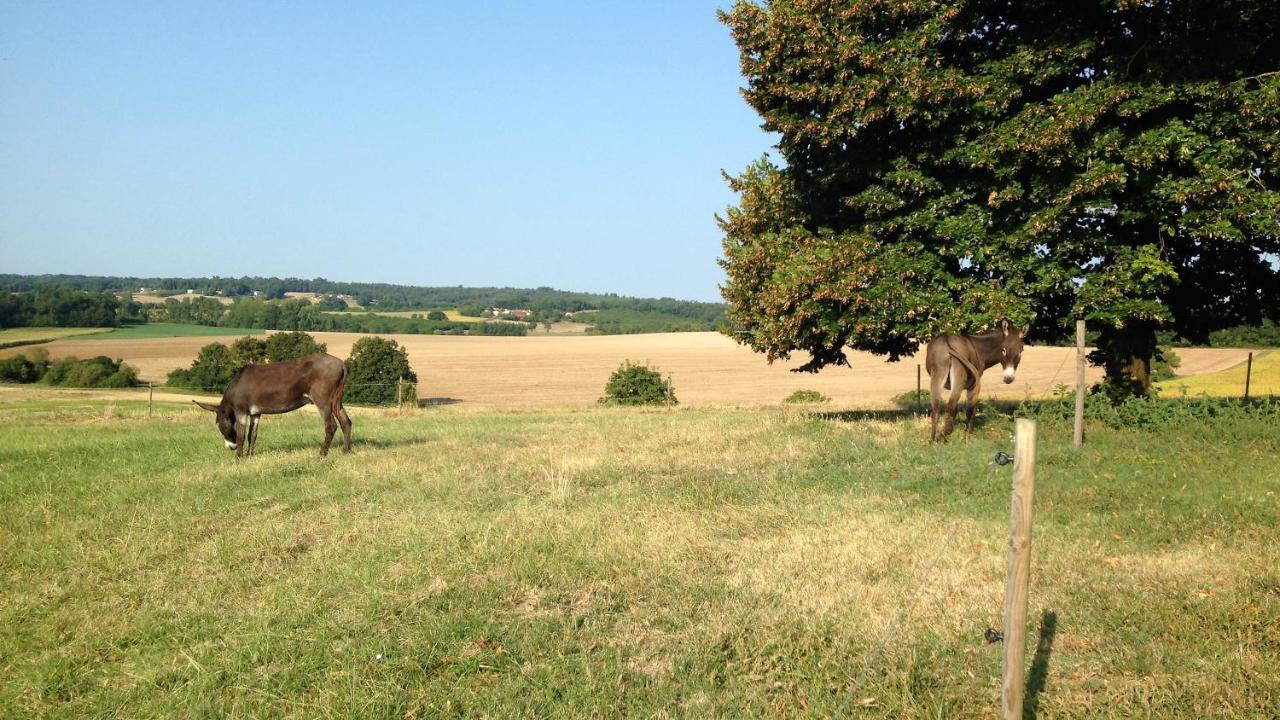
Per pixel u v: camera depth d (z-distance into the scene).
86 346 109.50
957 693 6.13
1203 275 20.02
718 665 6.75
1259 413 15.73
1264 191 15.97
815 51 18.03
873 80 17.36
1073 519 10.32
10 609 8.26
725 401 60.50
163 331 136.62
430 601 8.22
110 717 6.29
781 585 8.29
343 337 144.38
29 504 12.58
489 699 6.29
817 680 6.37
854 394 62.78
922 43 17.47
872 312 18.16
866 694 6.19
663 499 12.07
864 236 18.52
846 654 6.80
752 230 21.39
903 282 18.08
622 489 12.86
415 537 10.26
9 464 16.39
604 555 9.30
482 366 97.94
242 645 7.33
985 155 17.06
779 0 18.81
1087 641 6.83
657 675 6.63
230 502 12.56
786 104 19.34
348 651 7.15
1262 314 20.67
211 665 7.01
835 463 14.52
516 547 9.66
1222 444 14.28
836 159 19.78
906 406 28.58
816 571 8.70
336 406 16.91
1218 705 5.73
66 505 12.55
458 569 9.05
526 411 36.44
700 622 7.54
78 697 6.58
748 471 14.03
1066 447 14.41
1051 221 16.42
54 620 8.05
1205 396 17.45
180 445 18.88
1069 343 21.00
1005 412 21.56
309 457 16.28
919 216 18.22
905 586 8.16
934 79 17.12
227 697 6.49
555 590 8.37
